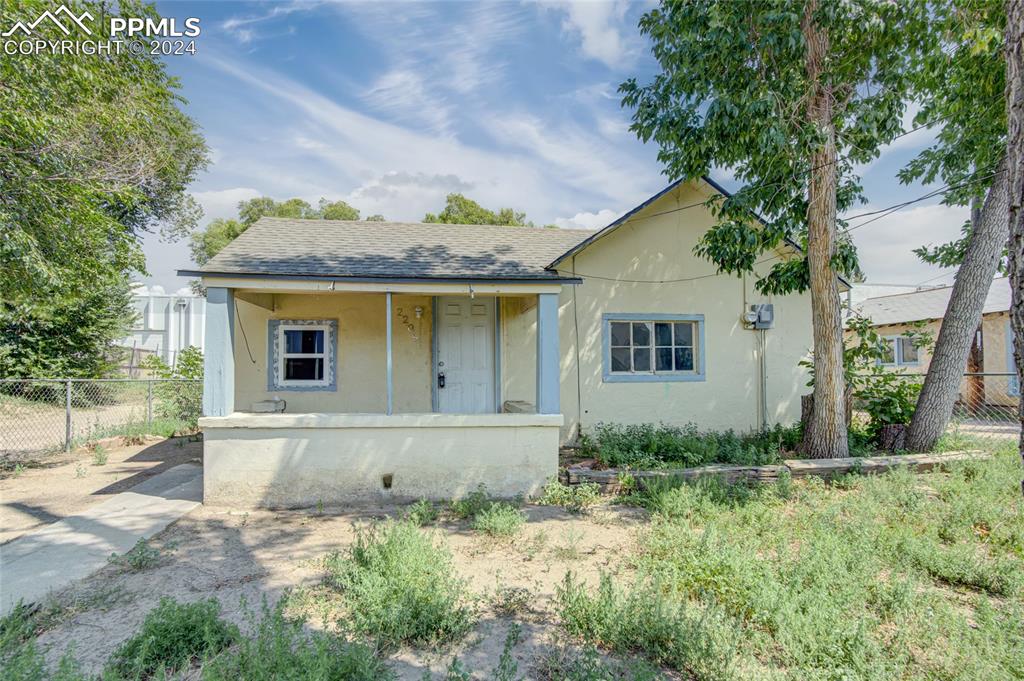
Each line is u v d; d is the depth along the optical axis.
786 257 9.23
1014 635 2.89
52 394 13.22
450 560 4.03
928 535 4.56
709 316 9.06
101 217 7.93
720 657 2.72
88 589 3.79
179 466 7.96
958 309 7.53
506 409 8.26
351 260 7.14
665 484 5.93
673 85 7.16
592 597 3.49
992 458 6.93
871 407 8.17
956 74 6.89
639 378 8.77
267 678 2.42
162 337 24.44
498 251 8.74
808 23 6.67
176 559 4.38
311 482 5.99
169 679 2.66
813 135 6.32
